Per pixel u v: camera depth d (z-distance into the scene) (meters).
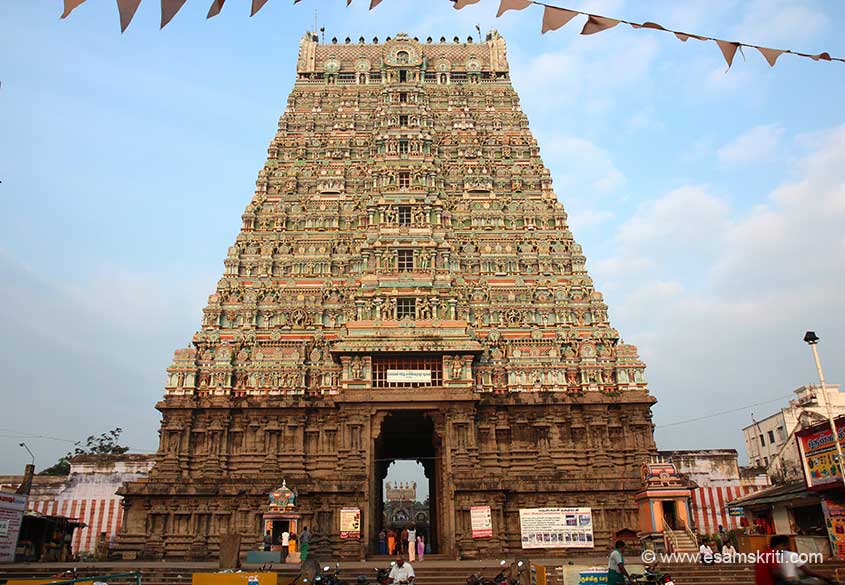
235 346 54.88
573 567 27.53
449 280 56.56
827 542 37.03
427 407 50.28
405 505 117.50
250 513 47.62
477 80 73.31
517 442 51.94
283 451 51.16
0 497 44.91
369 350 51.22
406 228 59.69
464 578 36.34
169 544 47.03
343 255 60.09
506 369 54.34
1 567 38.16
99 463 66.38
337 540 46.44
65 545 55.81
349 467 48.47
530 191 64.88
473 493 47.69
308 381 53.78
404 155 64.81
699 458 65.25
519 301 57.94
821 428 37.62
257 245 60.56
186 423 51.28
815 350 36.12
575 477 49.38
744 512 51.03
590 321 57.31
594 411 52.62
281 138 67.69
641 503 46.38
